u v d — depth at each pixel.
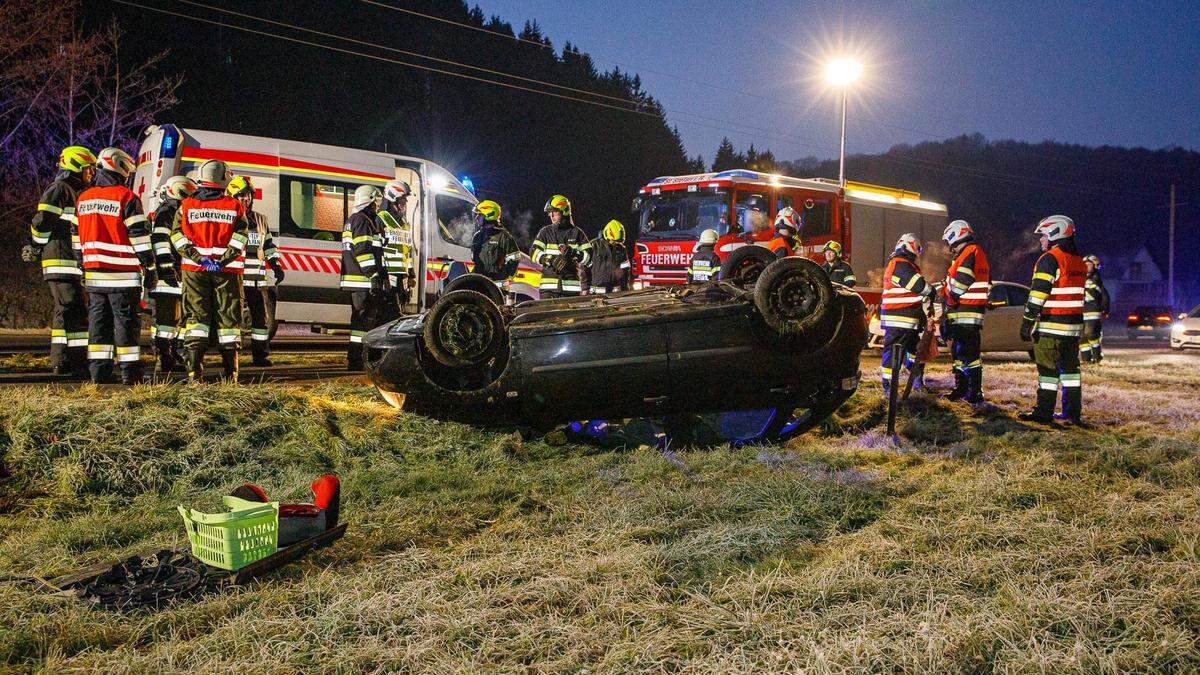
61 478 5.00
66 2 22.08
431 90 49.84
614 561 3.99
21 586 3.61
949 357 14.75
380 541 4.31
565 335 5.96
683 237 16.31
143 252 6.91
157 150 11.02
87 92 23.17
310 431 6.09
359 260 9.09
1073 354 8.11
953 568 4.00
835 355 6.26
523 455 6.28
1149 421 8.52
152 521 4.54
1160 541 4.42
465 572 3.85
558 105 59.53
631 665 3.05
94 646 3.15
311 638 3.24
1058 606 3.52
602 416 6.18
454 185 13.38
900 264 7.94
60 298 7.45
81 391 6.26
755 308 6.12
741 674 2.97
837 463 6.20
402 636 3.26
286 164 11.73
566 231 10.89
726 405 6.23
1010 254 76.06
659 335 6.01
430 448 6.18
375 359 6.18
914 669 3.01
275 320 11.12
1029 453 6.63
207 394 6.22
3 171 21.55
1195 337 20.14
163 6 34.50
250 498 4.05
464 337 5.81
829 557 4.21
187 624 3.32
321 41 43.28
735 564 4.07
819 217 17.52
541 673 3.02
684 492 5.28
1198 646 3.25
